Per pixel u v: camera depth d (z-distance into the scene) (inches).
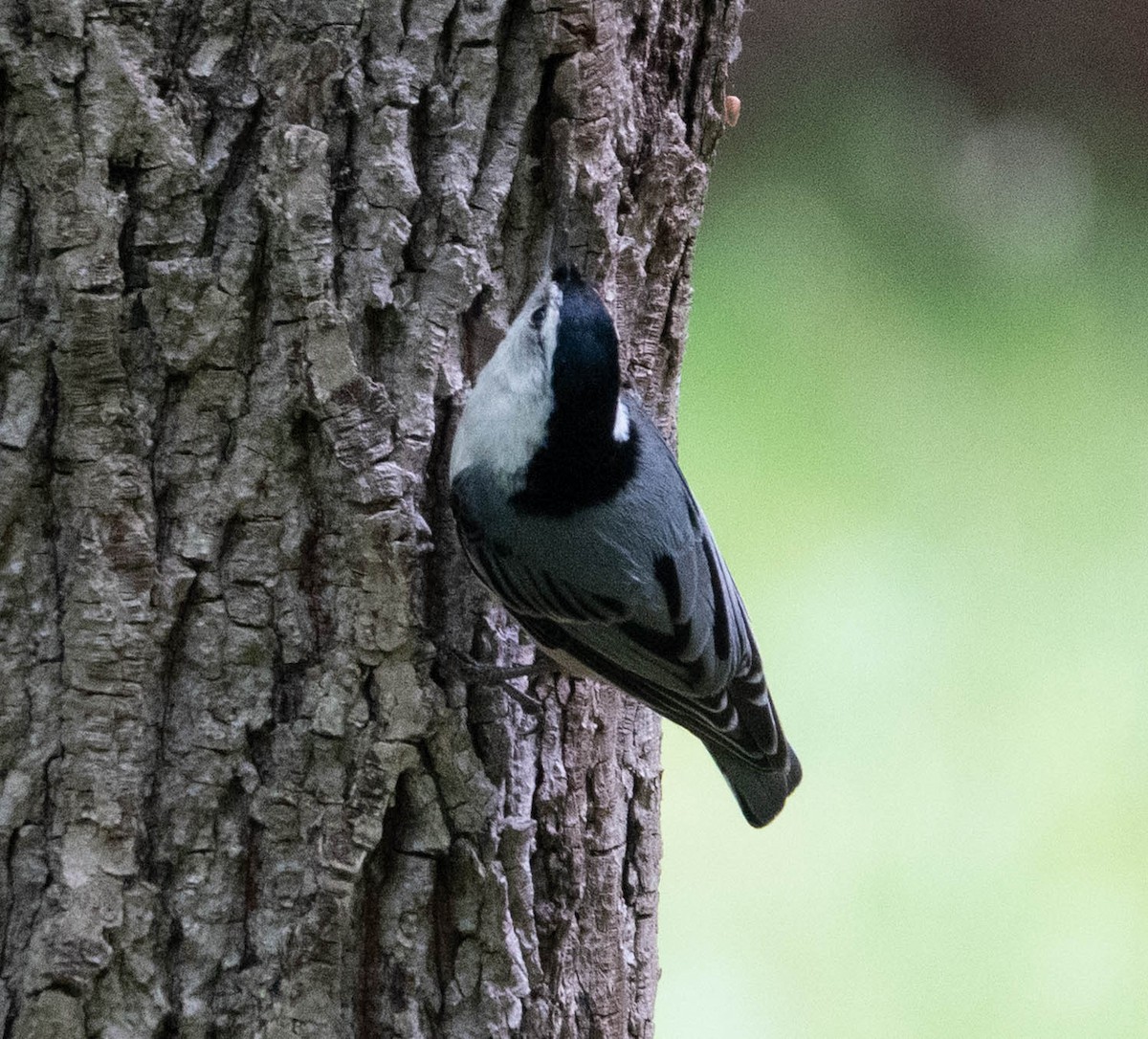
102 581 250.5
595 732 298.4
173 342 250.8
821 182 866.1
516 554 282.5
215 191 251.0
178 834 258.1
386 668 261.7
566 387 282.4
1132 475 658.8
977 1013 466.3
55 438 249.3
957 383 718.5
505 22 269.3
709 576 311.3
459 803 269.9
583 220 281.3
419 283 268.7
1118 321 767.7
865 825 516.1
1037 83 917.8
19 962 254.5
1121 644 576.7
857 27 934.4
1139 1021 459.5
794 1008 473.1
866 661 574.9
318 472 259.3
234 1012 261.4
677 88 303.4
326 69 253.4
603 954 300.2
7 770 252.5
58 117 241.9
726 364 724.7
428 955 271.4
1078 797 521.7
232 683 258.8
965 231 836.0
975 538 622.8
